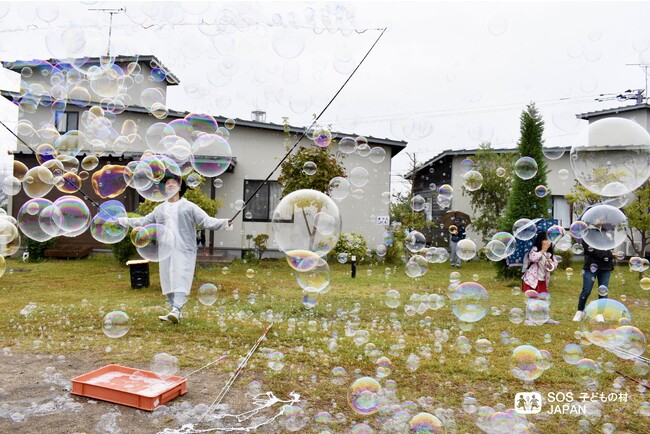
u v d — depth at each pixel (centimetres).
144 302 461
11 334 331
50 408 207
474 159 1040
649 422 208
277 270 779
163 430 189
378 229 993
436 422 191
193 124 483
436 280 684
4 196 875
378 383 233
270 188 964
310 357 290
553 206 1042
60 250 848
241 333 342
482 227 1011
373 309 455
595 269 412
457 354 305
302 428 193
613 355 309
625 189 311
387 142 971
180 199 389
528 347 284
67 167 490
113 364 265
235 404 216
